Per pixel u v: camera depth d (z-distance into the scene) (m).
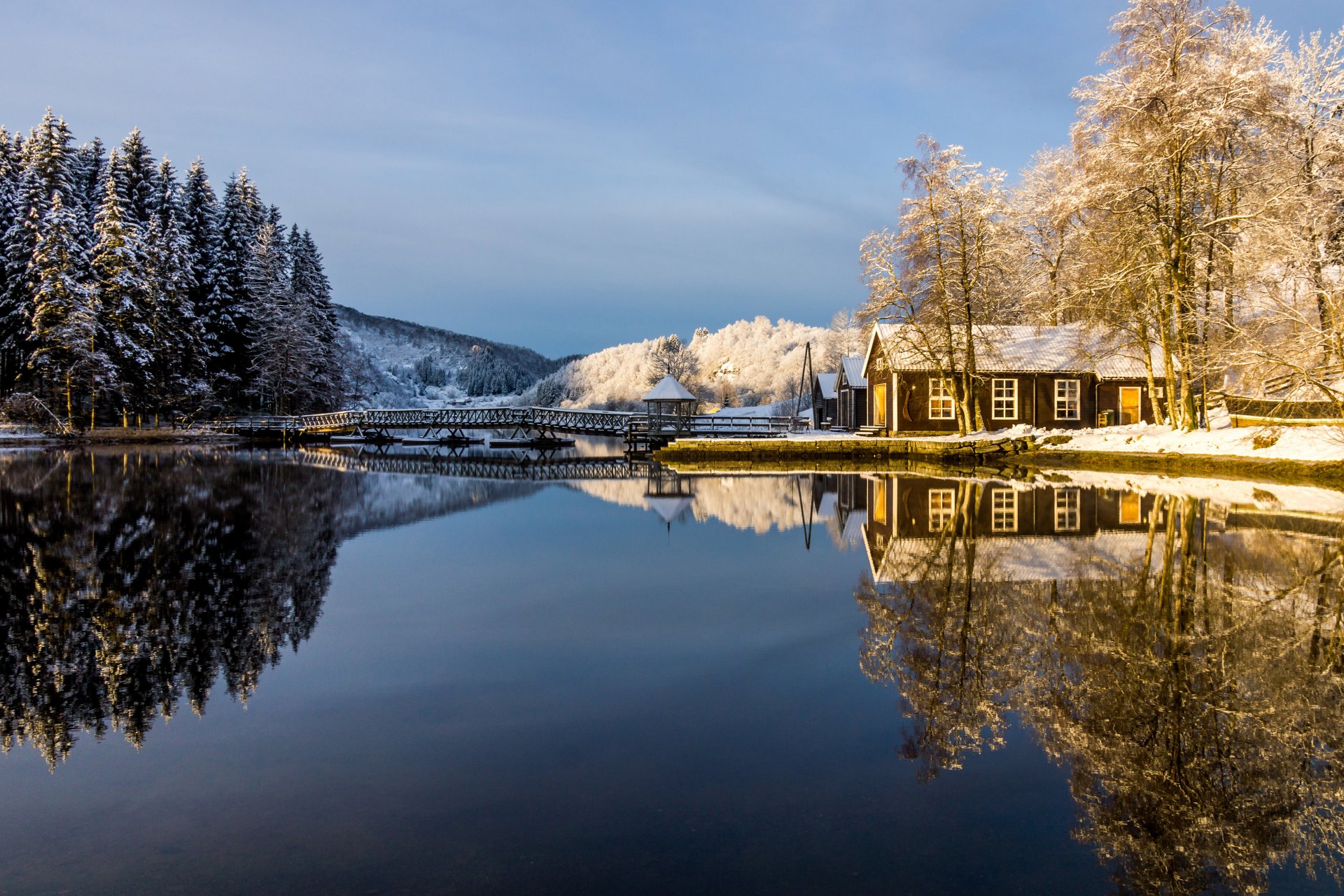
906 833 3.90
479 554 11.31
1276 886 3.55
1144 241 23.08
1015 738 5.02
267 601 8.49
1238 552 10.62
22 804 4.18
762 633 7.26
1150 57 23.16
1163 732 5.10
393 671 6.25
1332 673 6.06
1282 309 20.09
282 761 4.67
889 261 31.64
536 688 5.88
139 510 15.75
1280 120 21.75
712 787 4.36
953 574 9.57
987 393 33.56
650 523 14.38
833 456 31.59
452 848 3.75
